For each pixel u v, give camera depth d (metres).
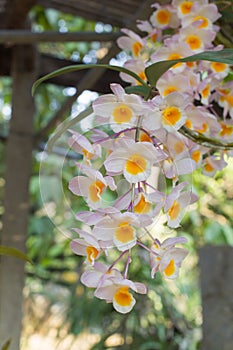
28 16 1.99
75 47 2.97
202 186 2.70
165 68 0.68
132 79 0.80
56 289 3.22
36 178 2.93
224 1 0.89
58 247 2.94
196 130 0.75
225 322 1.81
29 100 2.05
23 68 2.05
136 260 2.22
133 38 0.86
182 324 2.49
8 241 1.93
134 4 1.69
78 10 1.82
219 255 1.87
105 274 0.60
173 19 0.88
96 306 2.47
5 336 1.81
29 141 2.03
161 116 0.60
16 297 1.86
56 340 2.62
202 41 0.78
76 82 2.10
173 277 0.61
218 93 0.82
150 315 2.44
